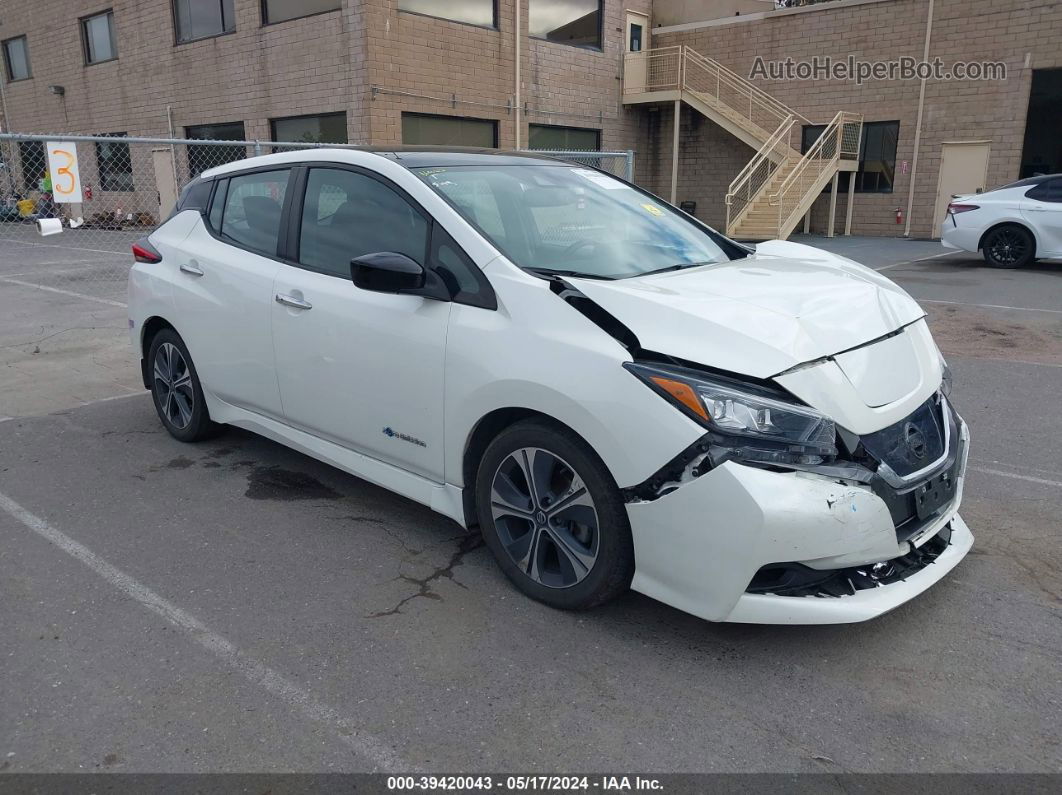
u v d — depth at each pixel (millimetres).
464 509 3432
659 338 2791
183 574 3498
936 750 2449
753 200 19203
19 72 25312
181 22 19469
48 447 5051
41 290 11250
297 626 3102
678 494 2688
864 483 2688
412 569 3543
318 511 4137
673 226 4133
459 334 3234
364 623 3123
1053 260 14258
